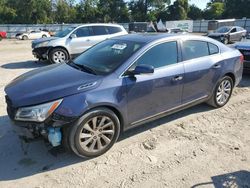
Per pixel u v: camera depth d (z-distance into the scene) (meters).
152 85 4.12
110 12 79.88
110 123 3.77
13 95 3.55
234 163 3.67
